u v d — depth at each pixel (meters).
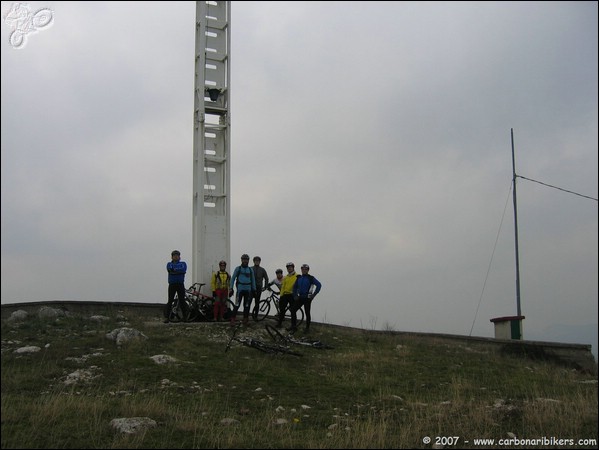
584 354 18.27
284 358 15.01
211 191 21.22
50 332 16.02
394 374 14.27
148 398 10.84
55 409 9.54
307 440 8.84
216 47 21.95
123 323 17.75
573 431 9.86
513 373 15.60
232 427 9.30
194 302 18.84
